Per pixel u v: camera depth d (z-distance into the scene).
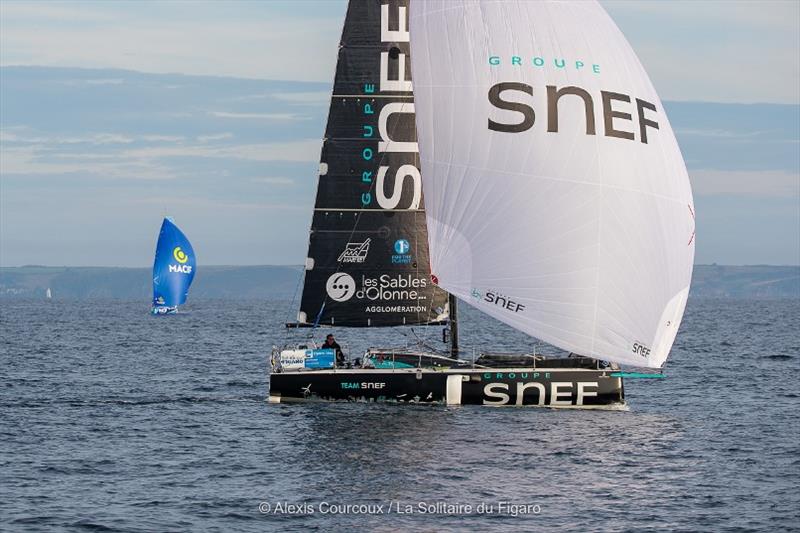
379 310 153.00
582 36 148.88
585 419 142.62
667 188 148.38
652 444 130.12
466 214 146.50
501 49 147.38
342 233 152.75
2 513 99.56
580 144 145.12
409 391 146.50
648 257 146.38
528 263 145.00
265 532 94.44
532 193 144.75
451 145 147.00
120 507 101.88
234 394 178.12
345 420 139.75
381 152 152.25
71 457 123.25
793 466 120.00
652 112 150.25
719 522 97.81
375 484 110.06
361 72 152.25
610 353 146.62
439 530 95.00
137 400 170.00
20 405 164.50
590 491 107.94
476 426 136.50
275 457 122.19
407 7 152.38
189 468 117.75
